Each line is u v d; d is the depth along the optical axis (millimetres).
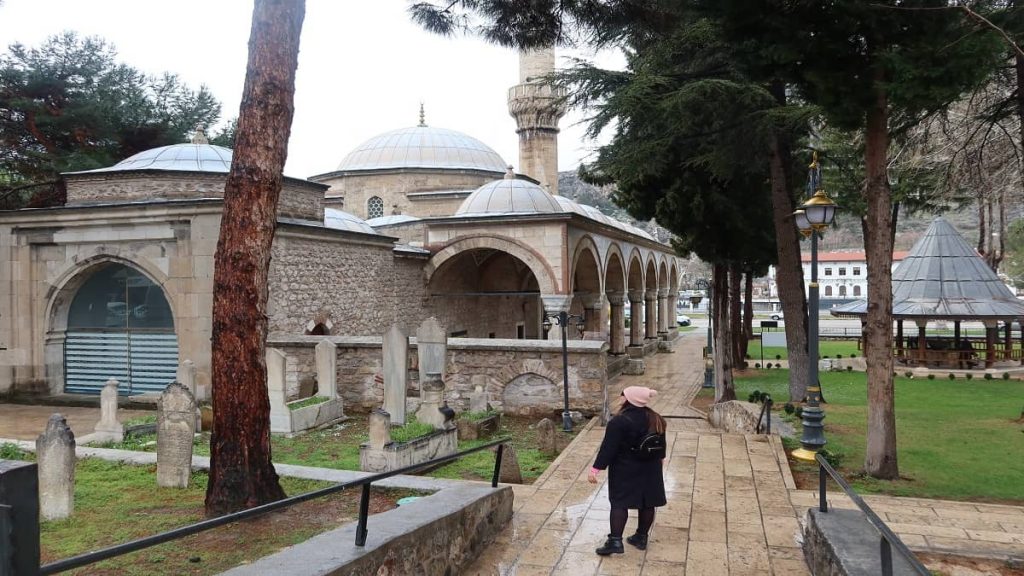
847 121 9789
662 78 15422
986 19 8602
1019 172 16578
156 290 18266
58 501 6836
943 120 14125
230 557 5531
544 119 38375
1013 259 51406
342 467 10867
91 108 23062
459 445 12812
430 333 15523
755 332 48281
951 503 8281
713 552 6633
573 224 24656
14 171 24422
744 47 10648
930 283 28281
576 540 6969
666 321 43625
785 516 7719
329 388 15461
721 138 16578
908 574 4742
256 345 7035
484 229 24641
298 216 19297
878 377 9922
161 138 25828
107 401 12711
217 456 6926
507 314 32875
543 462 11273
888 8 8586
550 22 11922
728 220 19906
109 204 17891
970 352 27547
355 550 4695
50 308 18625
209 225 16844
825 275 94688
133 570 5238
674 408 20578
